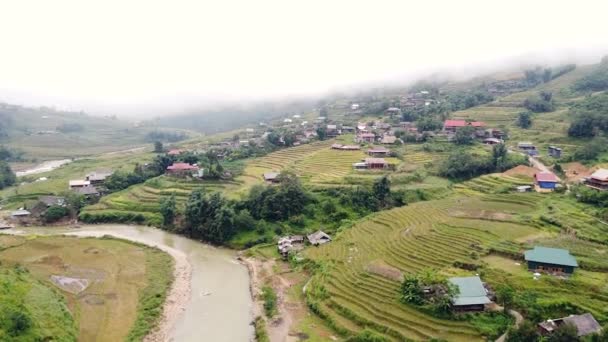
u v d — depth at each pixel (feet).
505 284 219.00
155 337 214.48
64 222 430.61
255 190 403.13
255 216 387.55
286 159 559.79
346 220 370.12
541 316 193.77
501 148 466.29
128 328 215.92
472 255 255.09
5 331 169.68
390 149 534.37
